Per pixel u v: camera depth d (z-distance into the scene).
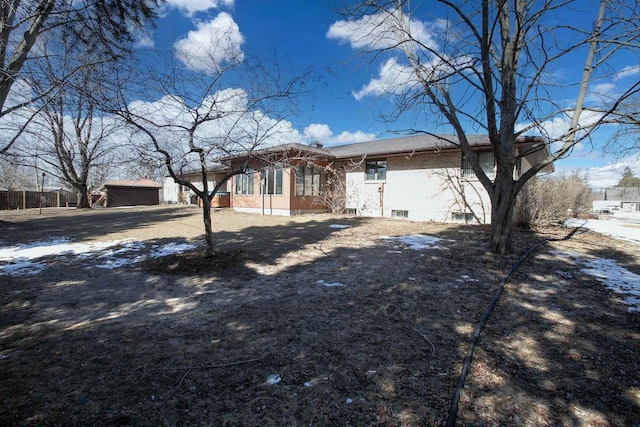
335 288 4.67
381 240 8.47
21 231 10.72
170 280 5.12
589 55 5.84
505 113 6.34
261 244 8.02
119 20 5.14
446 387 2.35
